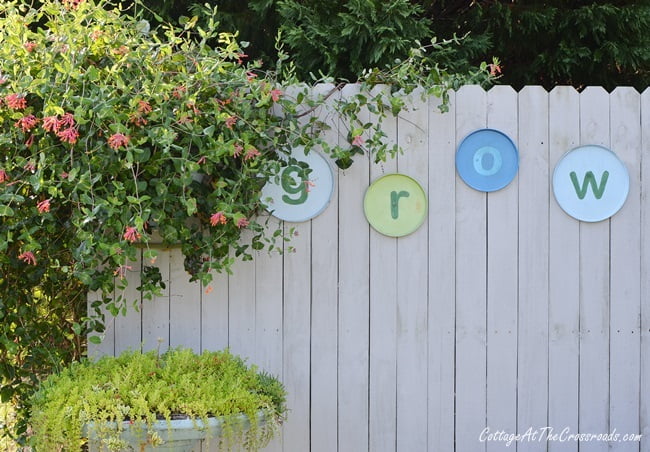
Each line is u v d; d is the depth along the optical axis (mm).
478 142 3564
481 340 3592
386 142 3547
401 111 3543
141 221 2887
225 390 2883
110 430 2668
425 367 3584
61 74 3014
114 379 2844
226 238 3299
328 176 3521
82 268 3088
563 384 3611
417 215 3557
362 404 3570
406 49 5141
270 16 5598
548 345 3605
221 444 2846
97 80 3025
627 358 3627
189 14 5590
